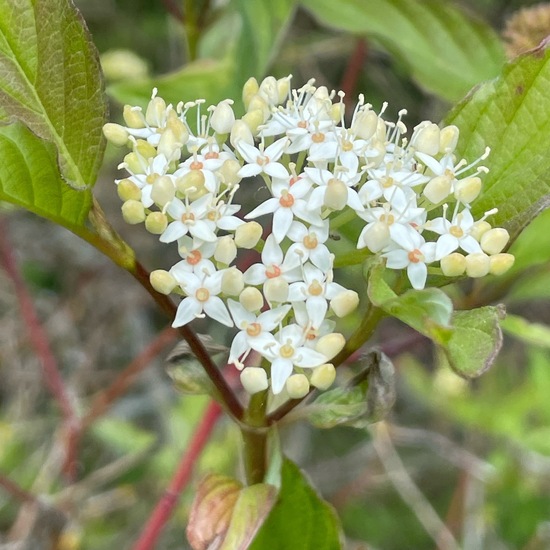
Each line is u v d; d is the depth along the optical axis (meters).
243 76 0.17
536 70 0.10
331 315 0.09
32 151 0.09
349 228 0.12
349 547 0.25
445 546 0.22
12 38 0.09
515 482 0.24
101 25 0.33
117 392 0.21
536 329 0.15
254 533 0.09
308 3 0.18
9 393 0.29
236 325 0.09
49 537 0.19
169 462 0.23
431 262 0.09
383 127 0.10
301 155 0.10
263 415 0.10
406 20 0.18
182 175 0.09
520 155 0.10
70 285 0.30
